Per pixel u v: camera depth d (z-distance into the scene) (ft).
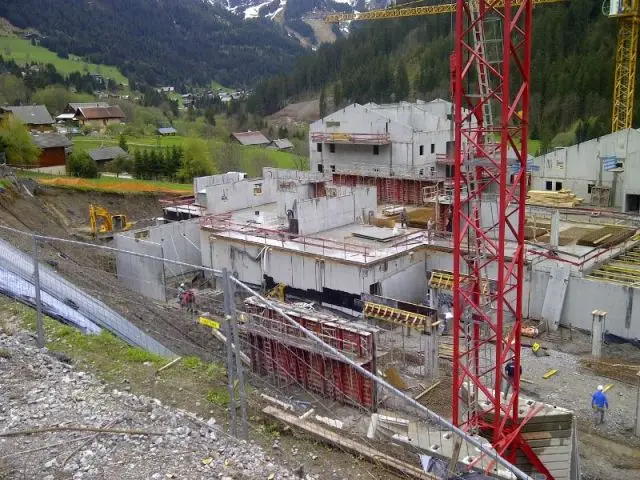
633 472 67.15
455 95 58.08
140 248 123.65
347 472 50.96
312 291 114.11
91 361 61.31
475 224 65.67
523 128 58.59
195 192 162.71
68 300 77.92
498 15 63.16
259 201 156.04
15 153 201.98
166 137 358.84
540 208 158.92
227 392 59.77
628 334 98.37
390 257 109.40
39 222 147.33
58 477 37.86
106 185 190.29
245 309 87.97
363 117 200.13
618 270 108.99
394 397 76.23
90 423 44.55
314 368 77.71
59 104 426.10
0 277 77.87
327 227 128.98
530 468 64.18
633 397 82.02
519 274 60.80
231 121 513.45
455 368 62.08
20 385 50.37
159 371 62.13
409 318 88.48
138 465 39.70
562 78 320.50
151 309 93.40
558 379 87.30
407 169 192.54
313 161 217.36
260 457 43.52
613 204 172.55
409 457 58.08
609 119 281.13
